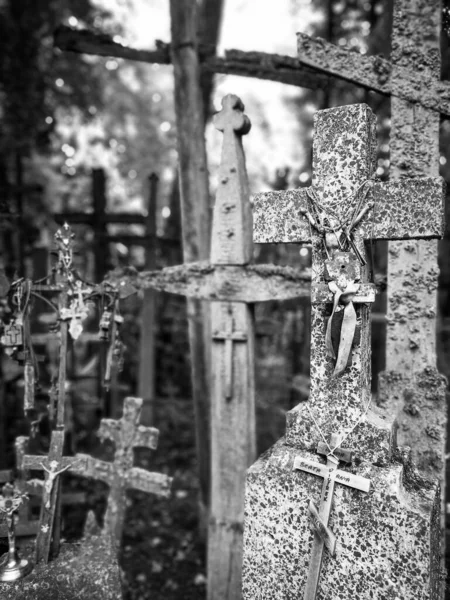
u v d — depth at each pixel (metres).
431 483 1.95
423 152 2.52
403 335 2.57
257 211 2.09
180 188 3.63
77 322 2.47
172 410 6.16
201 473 3.75
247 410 2.84
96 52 3.62
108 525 2.78
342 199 1.89
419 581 1.74
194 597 3.03
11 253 5.93
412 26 2.49
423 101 2.50
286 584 1.99
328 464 1.89
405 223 1.81
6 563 2.14
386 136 5.98
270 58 3.49
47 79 7.75
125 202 15.73
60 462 2.32
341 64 2.61
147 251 5.10
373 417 1.91
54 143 10.05
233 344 2.84
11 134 6.68
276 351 8.23
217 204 2.77
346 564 1.86
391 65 2.54
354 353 1.88
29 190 5.54
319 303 1.91
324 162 1.92
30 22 6.77
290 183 5.66
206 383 3.74
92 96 8.67
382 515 1.78
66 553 2.32
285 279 2.68
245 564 2.07
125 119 13.08
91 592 2.09
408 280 2.55
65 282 2.49
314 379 1.98
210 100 5.79
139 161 14.12
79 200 11.47
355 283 1.83
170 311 6.88
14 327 2.37
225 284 2.80
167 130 14.62
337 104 6.53
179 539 3.65
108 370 2.60
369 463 1.85
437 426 2.52
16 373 4.73
